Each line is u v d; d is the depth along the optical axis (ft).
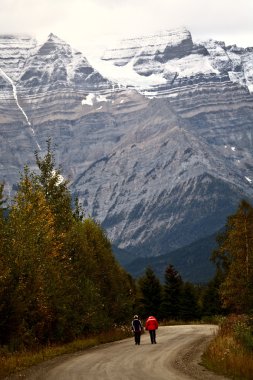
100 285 226.79
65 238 188.96
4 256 150.61
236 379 103.65
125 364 130.21
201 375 108.78
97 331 215.92
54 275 167.32
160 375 109.40
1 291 147.84
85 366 127.75
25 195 174.81
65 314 176.14
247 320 179.11
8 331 151.64
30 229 160.45
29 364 132.98
